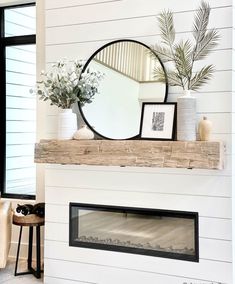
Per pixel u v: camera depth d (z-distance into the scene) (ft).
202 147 9.80
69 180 12.10
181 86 10.73
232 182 10.21
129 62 11.32
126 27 11.35
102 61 11.68
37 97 14.02
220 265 10.25
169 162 10.14
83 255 11.89
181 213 10.68
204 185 10.41
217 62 10.29
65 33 12.17
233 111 10.27
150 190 11.03
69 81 11.44
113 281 11.49
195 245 10.54
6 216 12.62
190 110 10.07
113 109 11.54
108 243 11.69
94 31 11.78
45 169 12.61
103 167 11.63
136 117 11.21
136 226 11.46
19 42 15.31
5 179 15.72
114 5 11.49
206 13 10.35
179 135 10.18
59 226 12.22
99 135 11.71
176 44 10.71
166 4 10.84
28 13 15.23
